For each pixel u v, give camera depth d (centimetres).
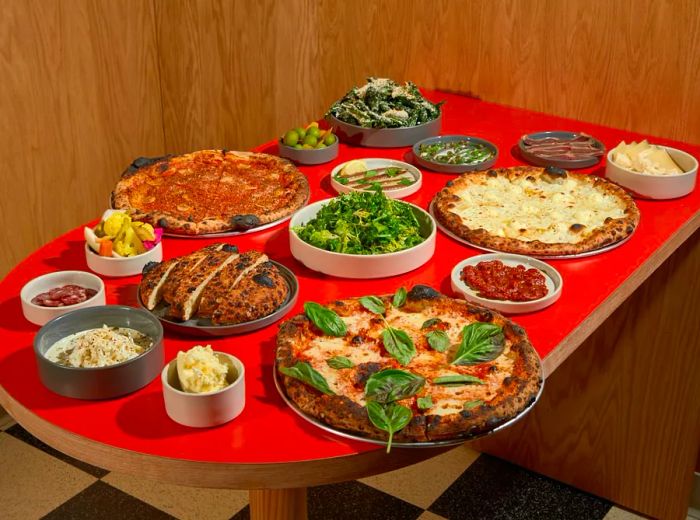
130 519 256
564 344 170
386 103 262
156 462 137
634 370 271
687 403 267
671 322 261
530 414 288
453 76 301
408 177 232
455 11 291
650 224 215
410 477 282
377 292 184
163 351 155
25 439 285
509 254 193
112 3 324
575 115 280
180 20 342
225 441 140
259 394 151
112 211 194
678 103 259
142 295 171
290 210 211
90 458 141
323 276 189
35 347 148
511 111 288
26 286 170
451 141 254
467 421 138
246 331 167
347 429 141
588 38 268
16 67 303
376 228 191
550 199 221
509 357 156
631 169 233
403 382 144
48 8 306
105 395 147
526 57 282
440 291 184
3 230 317
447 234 207
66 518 256
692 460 272
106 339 151
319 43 331
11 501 260
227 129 366
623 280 190
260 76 351
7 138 308
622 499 287
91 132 333
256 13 339
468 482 284
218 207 212
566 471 290
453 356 157
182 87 353
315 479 138
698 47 250
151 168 227
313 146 245
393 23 307
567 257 197
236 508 262
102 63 328
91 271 187
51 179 326
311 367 146
